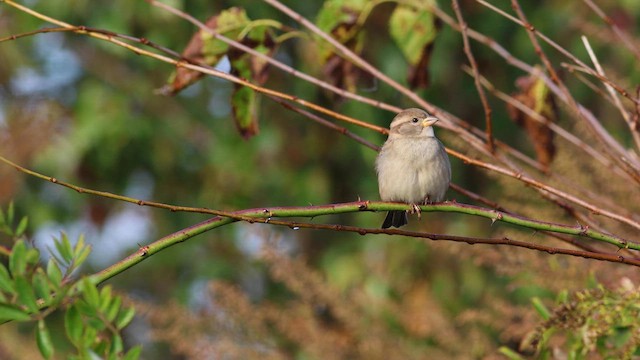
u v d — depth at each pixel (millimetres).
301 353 11320
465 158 6645
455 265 14836
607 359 6195
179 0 14078
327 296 10648
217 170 16250
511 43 15664
